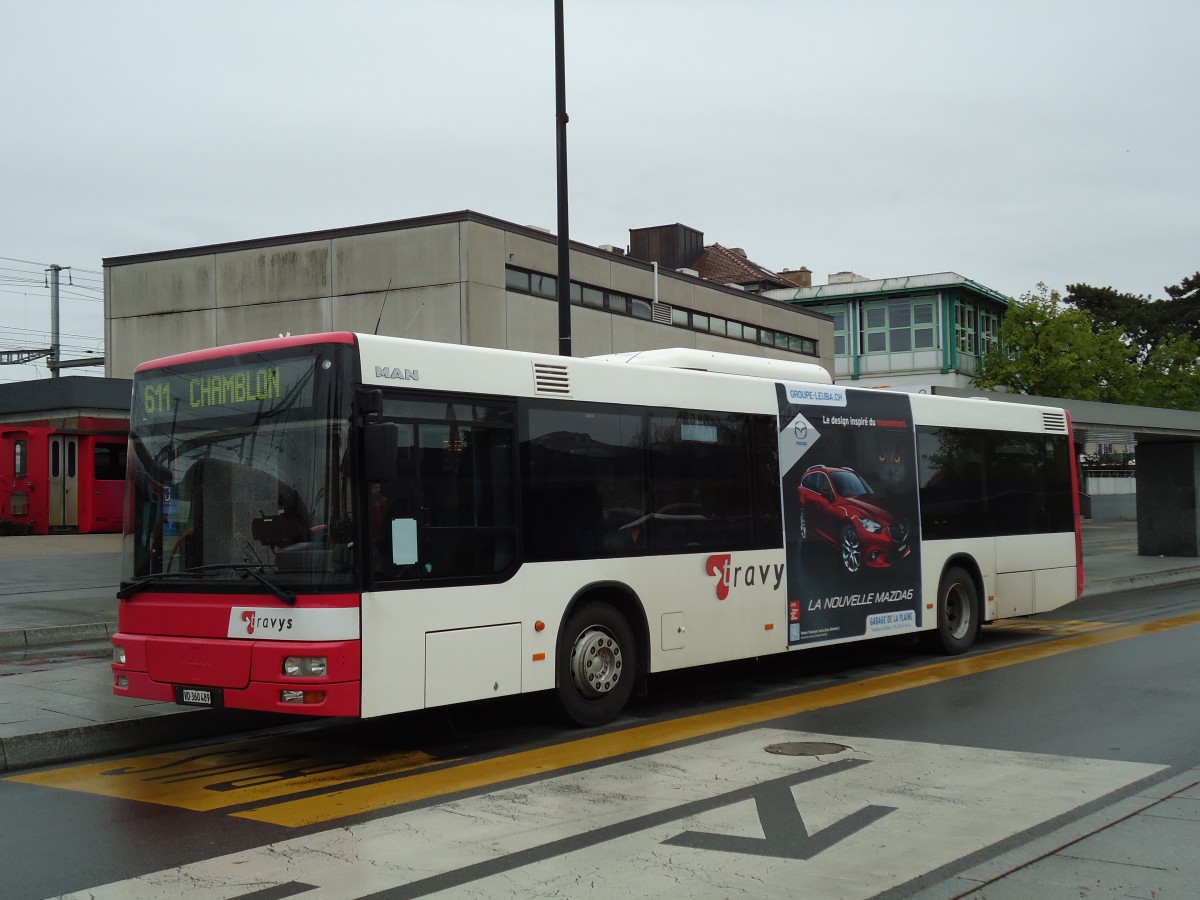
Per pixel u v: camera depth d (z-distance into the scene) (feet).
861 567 39.29
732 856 18.48
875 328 188.03
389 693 25.14
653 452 32.42
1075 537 50.19
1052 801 21.57
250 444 26.09
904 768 24.50
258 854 19.08
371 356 25.68
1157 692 33.91
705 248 193.57
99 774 25.58
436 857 18.72
